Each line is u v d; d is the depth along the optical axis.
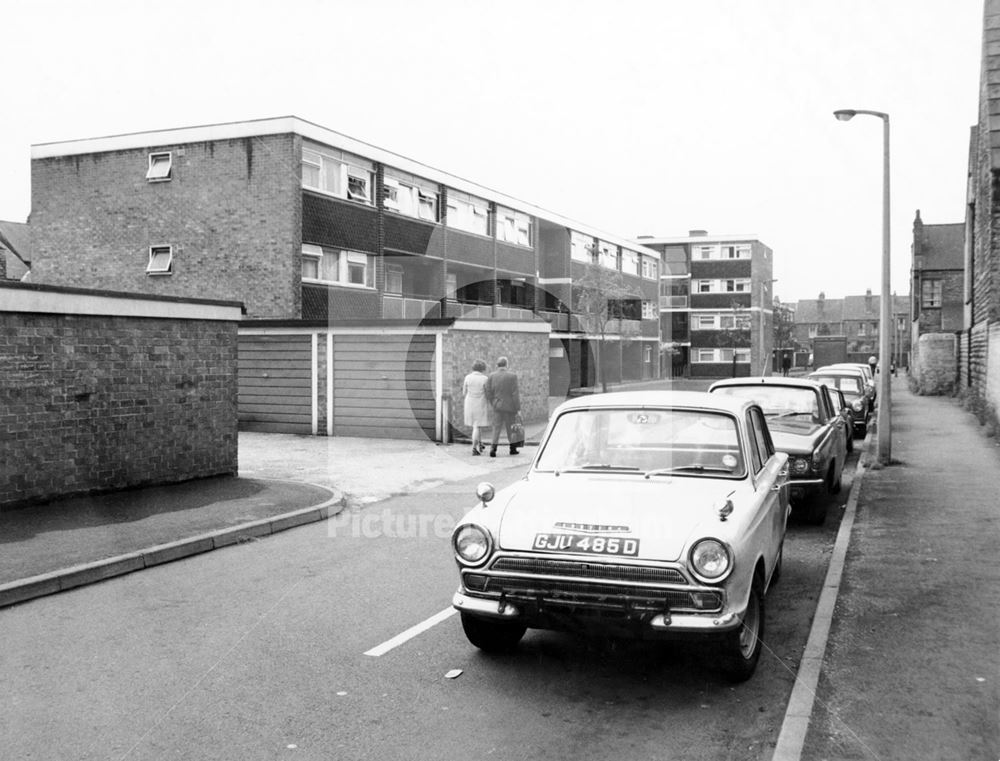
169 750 3.96
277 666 5.04
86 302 10.00
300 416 20.02
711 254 67.06
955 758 3.78
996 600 6.15
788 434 9.62
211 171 25.16
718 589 4.33
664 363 61.50
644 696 4.57
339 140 26.25
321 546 8.47
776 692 4.61
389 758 3.86
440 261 32.12
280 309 24.41
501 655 5.21
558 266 42.22
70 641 5.55
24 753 3.94
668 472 5.50
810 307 119.75
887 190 14.09
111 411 10.47
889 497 10.52
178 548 7.94
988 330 19.72
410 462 14.92
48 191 27.19
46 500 9.73
